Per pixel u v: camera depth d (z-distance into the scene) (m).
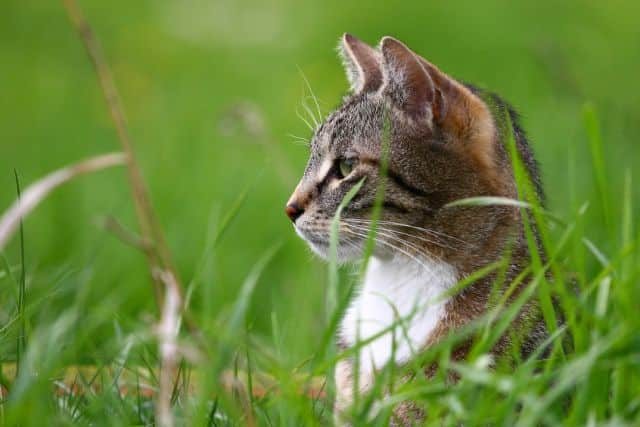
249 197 16.81
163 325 7.30
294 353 10.24
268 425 8.13
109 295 12.62
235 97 23.00
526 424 6.52
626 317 7.29
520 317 8.80
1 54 26.94
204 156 18.50
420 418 8.41
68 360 8.80
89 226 15.21
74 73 25.69
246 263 14.95
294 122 20.59
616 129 17.09
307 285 12.48
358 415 7.16
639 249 8.14
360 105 10.03
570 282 8.98
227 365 8.08
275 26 28.95
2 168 18.97
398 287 9.50
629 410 6.86
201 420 7.11
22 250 8.90
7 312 9.77
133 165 9.18
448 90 9.50
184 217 15.99
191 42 27.77
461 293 9.16
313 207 9.91
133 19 29.59
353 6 28.67
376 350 9.33
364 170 9.63
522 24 26.27
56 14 29.78
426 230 9.38
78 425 7.75
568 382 6.62
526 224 8.03
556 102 18.45
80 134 20.77
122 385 9.49
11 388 7.91
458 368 6.82
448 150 9.49
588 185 15.29
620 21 25.91
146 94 23.53
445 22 27.00
